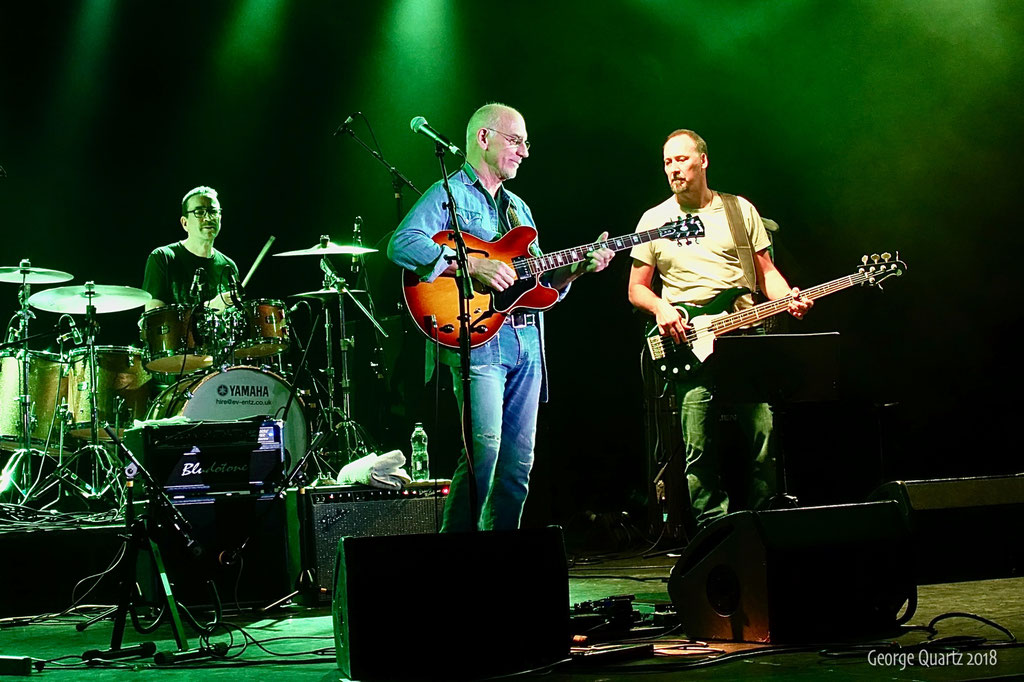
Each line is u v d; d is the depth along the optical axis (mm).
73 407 5980
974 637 2852
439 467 6254
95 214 7602
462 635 2562
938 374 6781
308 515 4551
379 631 2516
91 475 6641
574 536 7148
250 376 5402
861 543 2938
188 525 3527
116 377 5984
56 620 4379
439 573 2574
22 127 7445
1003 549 3275
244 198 7875
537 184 7840
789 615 2848
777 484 4078
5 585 4539
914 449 6809
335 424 6078
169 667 3041
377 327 6355
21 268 5914
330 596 4496
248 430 4414
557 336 7801
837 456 4938
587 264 3691
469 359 3320
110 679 2885
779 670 2557
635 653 2793
